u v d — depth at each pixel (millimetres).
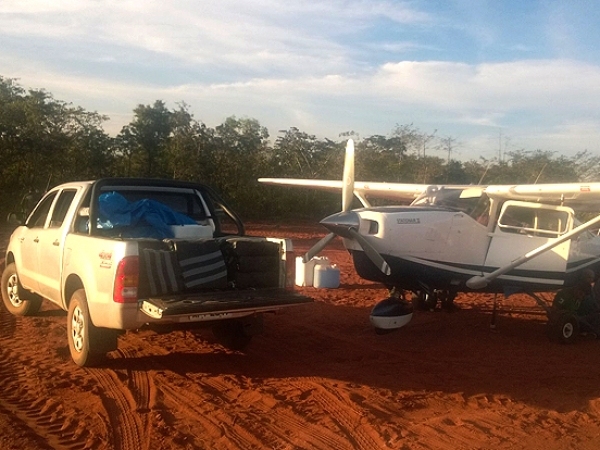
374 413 5355
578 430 5191
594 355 7938
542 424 5293
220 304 5781
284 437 4746
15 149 26562
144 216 6953
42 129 27297
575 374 6938
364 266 8219
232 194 31188
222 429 4840
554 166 33188
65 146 28000
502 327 9398
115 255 5715
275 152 34438
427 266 8445
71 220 6875
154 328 6148
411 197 11469
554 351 8062
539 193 8227
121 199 7000
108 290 5738
